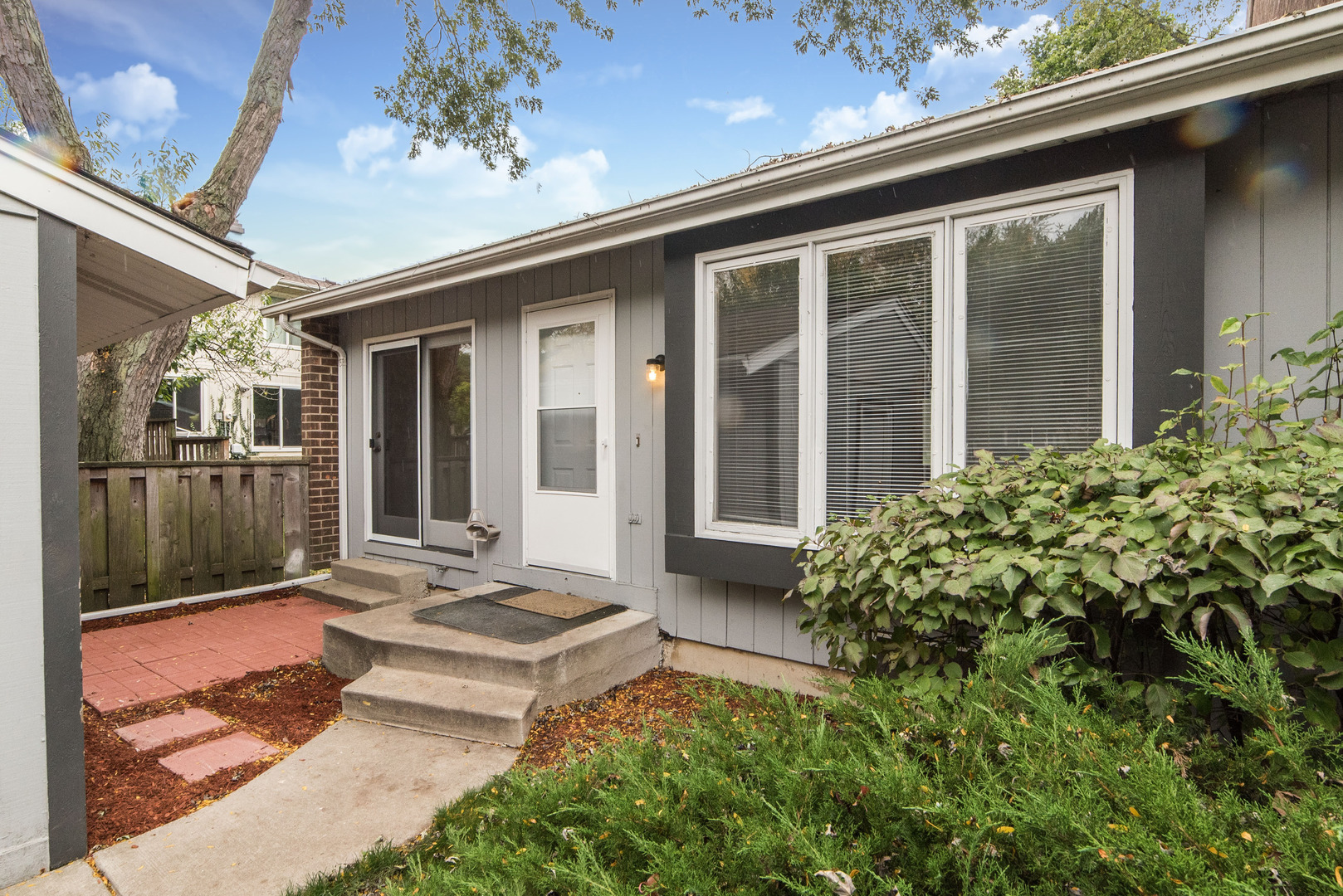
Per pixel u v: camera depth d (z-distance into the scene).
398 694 3.31
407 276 5.24
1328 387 2.13
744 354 3.66
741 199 3.45
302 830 2.36
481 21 8.01
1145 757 1.15
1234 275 2.56
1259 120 2.50
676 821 1.28
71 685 2.20
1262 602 1.58
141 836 2.33
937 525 2.20
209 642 4.67
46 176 2.18
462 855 1.47
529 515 4.98
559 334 4.82
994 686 1.45
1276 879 0.89
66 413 2.21
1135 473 1.99
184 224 2.49
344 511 6.66
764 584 3.46
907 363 3.14
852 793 1.22
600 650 3.72
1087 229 2.71
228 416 13.41
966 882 0.97
